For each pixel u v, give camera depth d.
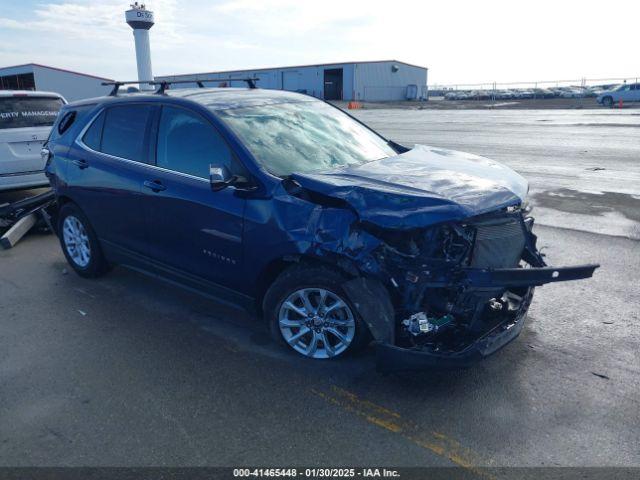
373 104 49.94
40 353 4.22
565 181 10.07
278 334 4.01
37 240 7.41
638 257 5.99
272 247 3.76
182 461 2.97
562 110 32.16
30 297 5.34
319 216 3.56
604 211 7.91
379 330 3.41
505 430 3.14
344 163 4.34
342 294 3.64
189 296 5.28
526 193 4.11
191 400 3.54
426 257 3.36
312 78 62.22
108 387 3.72
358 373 3.78
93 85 34.09
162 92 4.95
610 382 3.60
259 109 4.59
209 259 4.26
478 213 3.35
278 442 3.10
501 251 3.65
